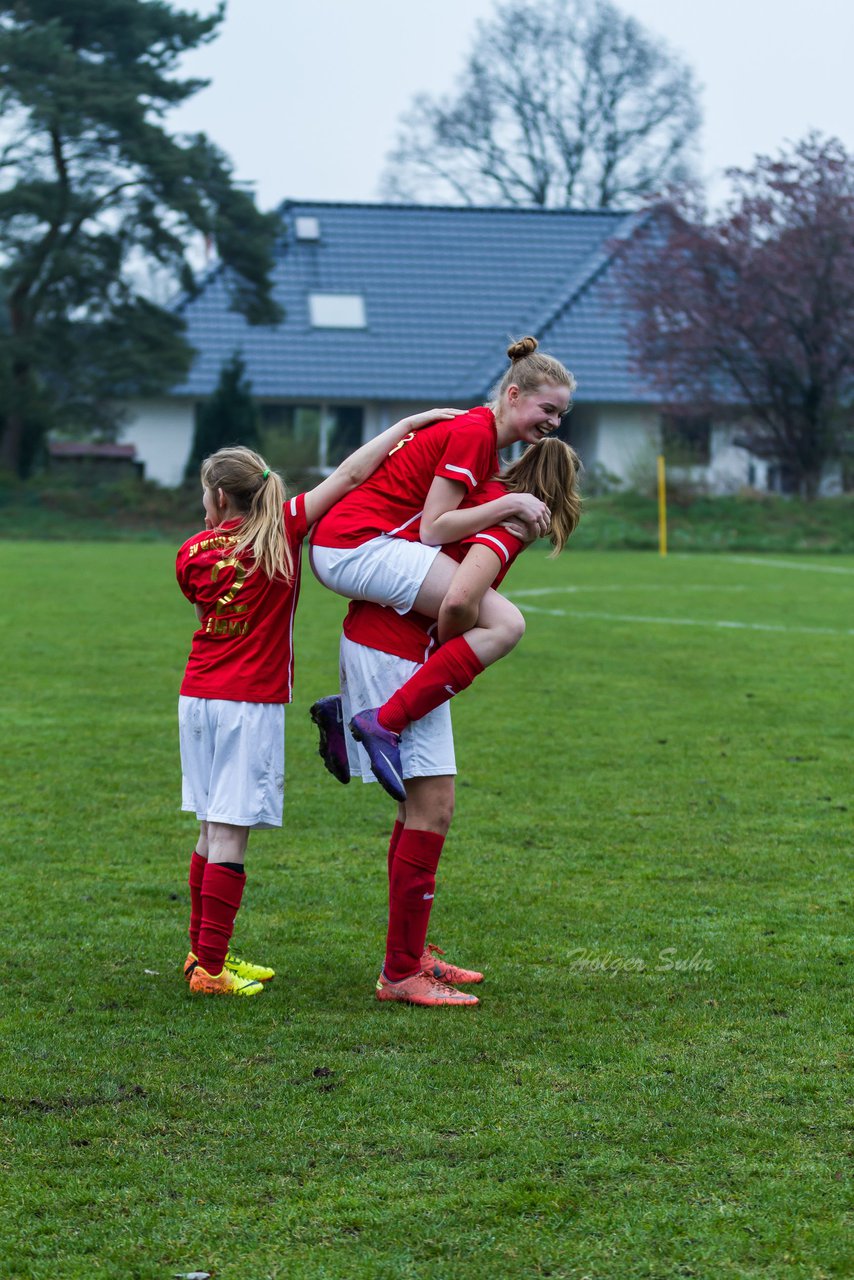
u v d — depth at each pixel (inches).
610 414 2331.4
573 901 297.3
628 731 507.8
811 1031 219.8
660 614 936.9
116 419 2055.9
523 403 235.9
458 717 534.6
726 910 291.0
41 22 1838.1
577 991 240.4
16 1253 154.2
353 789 414.6
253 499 240.4
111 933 273.1
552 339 2364.7
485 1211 162.1
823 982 244.8
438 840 235.5
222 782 238.2
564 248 2603.3
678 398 2011.6
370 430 2354.8
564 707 559.8
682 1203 163.8
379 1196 165.8
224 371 1985.7
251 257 1958.7
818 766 447.2
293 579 239.3
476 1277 149.1
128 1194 166.6
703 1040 215.9
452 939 269.7
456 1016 227.6
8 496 1900.8
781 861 331.9
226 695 238.2
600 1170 171.6
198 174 1878.7
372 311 2436.0
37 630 794.2
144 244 1887.3
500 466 248.5
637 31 2672.2
